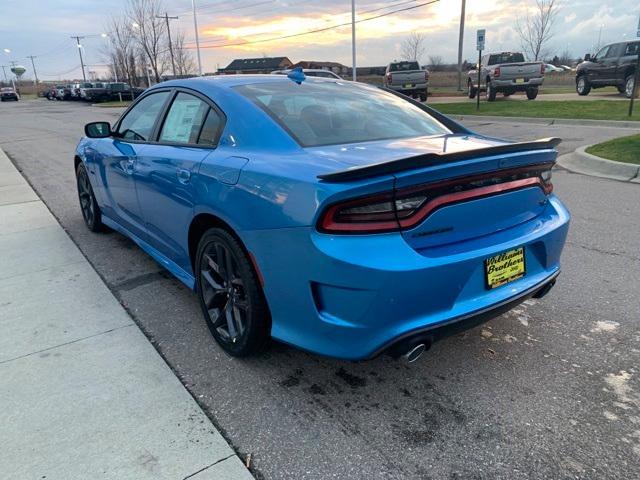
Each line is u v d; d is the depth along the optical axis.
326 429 2.35
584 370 2.74
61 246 4.98
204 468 2.12
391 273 2.10
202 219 2.99
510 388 2.61
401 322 2.20
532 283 2.61
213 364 2.88
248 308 2.69
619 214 5.50
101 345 3.10
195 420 2.41
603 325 3.20
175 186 3.15
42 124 21.22
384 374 2.76
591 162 7.96
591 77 19.83
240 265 2.66
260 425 2.38
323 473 2.09
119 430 2.35
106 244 5.02
